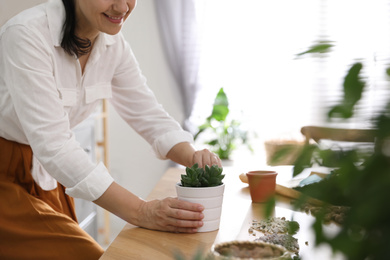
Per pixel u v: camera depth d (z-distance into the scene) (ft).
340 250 1.22
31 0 8.29
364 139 1.21
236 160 13.16
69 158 4.00
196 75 12.85
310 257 2.78
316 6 12.01
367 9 11.63
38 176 4.72
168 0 12.73
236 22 12.65
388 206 1.13
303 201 1.30
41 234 4.39
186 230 3.64
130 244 3.36
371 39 11.63
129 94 5.47
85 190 3.92
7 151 4.63
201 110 13.12
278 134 12.64
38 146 4.07
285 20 12.32
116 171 13.01
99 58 4.99
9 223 4.39
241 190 5.01
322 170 4.45
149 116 5.46
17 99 4.14
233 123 13.02
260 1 12.45
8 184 4.55
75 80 4.79
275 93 12.62
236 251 2.34
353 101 1.18
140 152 13.00
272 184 4.42
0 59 4.45
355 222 1.19
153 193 4.78
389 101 1.18
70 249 4.39
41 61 4.22
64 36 4.45
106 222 11.47
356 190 1.19
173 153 5.12
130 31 12.92
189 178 3.74
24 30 4.20
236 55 12.75
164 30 12.83
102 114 10.68
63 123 4.19
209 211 3.64
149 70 13.00
